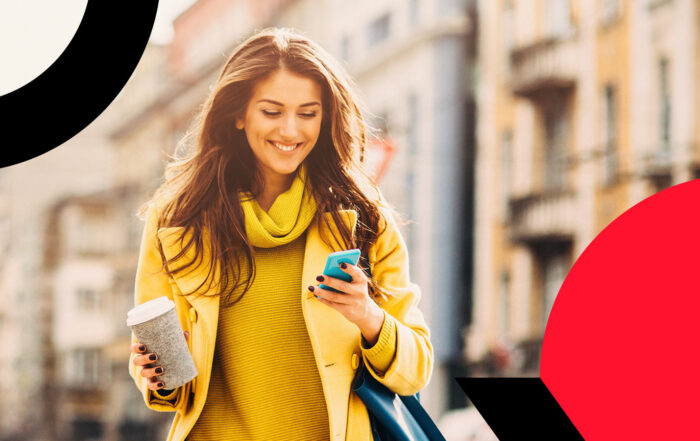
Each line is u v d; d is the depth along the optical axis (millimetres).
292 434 1835
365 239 1937
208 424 1854
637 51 18641
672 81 18219
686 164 17922
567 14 19656
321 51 1911
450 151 20406
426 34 20641
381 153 5699
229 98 1882
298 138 1864
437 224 20234
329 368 1841
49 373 23562
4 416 23484
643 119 18500
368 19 21578
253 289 1865
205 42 23016
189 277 1864
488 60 20500
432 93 20484
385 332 1805
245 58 1888
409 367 1843
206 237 1874
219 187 1876
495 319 19953
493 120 20406
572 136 19484
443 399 19625
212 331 1823
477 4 20703
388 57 21312
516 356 19562
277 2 22203
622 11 18828
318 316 1853
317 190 1926
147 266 1952
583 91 19422
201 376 1826
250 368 1847
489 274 20141
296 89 1857
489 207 20266
